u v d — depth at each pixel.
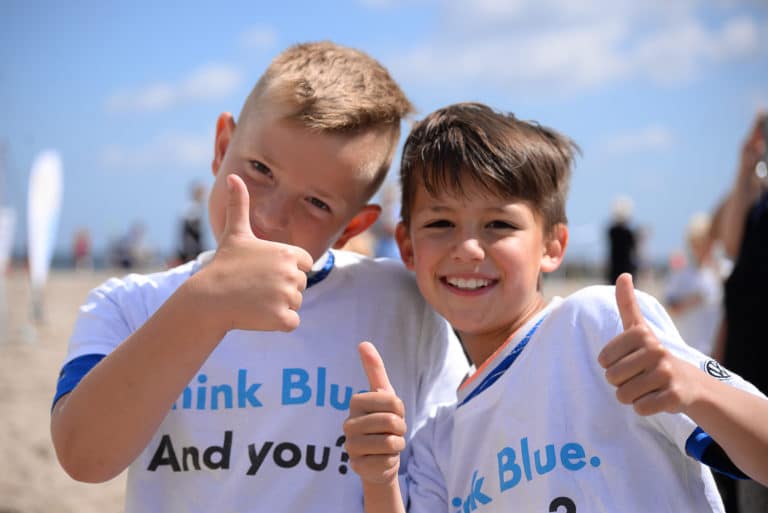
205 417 1.47
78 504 3.85
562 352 1.40
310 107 1.46
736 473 1.21
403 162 1.67
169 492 1.45
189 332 1.19
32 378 6.88
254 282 1.18
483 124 1.57
